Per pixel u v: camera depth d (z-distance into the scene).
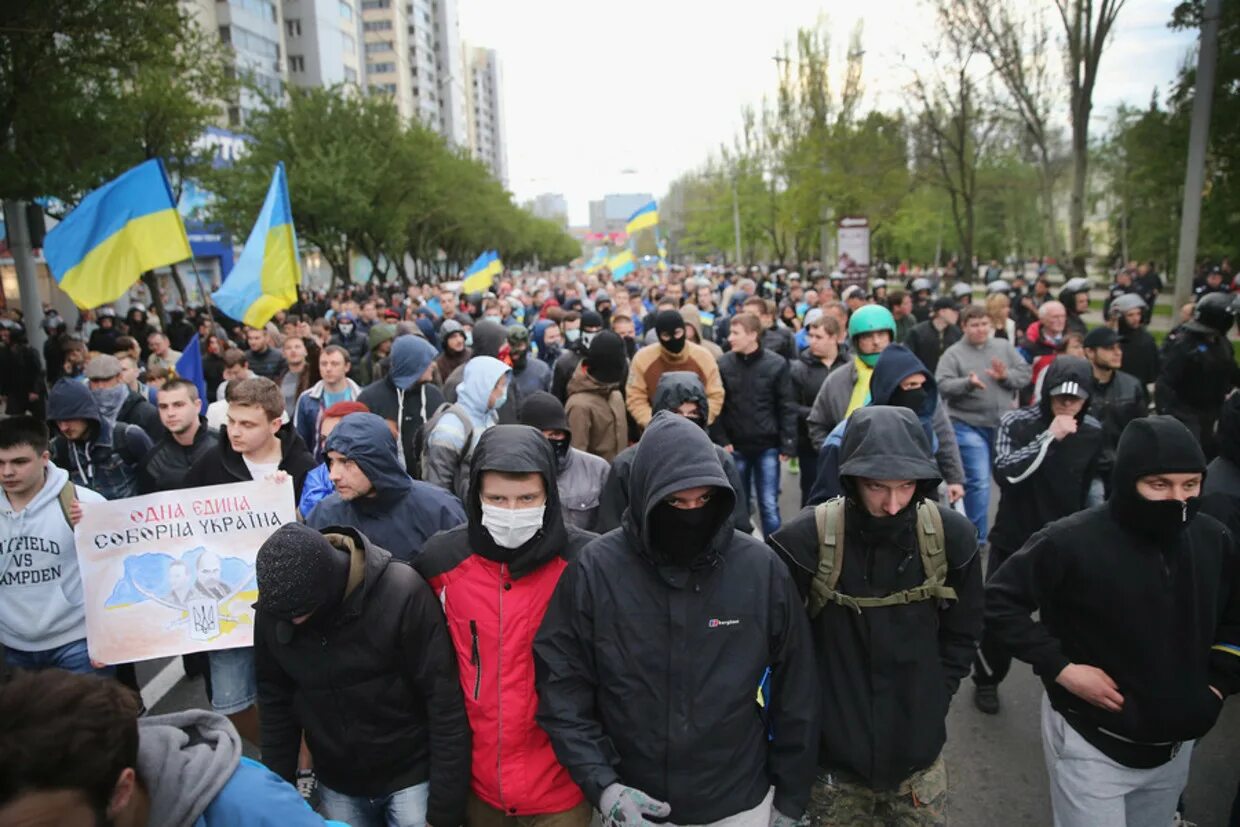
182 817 1.60
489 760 2.73
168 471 4.96
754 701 2.47
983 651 4.50
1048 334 8.41
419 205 34.66
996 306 9.37
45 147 13.58
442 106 131.88
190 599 3.89
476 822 2.85
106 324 14.37
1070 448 4.48
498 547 2.71
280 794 1.72
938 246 57.97
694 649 2.42
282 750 2.80
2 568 3.78
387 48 106.81
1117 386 5.66
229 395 4.14
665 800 2.42
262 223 9.59
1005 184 39.88
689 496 2.37
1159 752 2.73
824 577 2.64
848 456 2.57
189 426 4.93
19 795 1.35
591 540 2.88
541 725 2.52
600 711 2.52
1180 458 2.50
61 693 1.42
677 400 4.56
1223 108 14.44
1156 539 2.65
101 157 15.12
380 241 32.56
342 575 2.51
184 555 3.90
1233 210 15.16
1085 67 25.50
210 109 19.52
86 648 3.93
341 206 26.55
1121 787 2.77
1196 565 2.64
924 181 32.84
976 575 2.70
